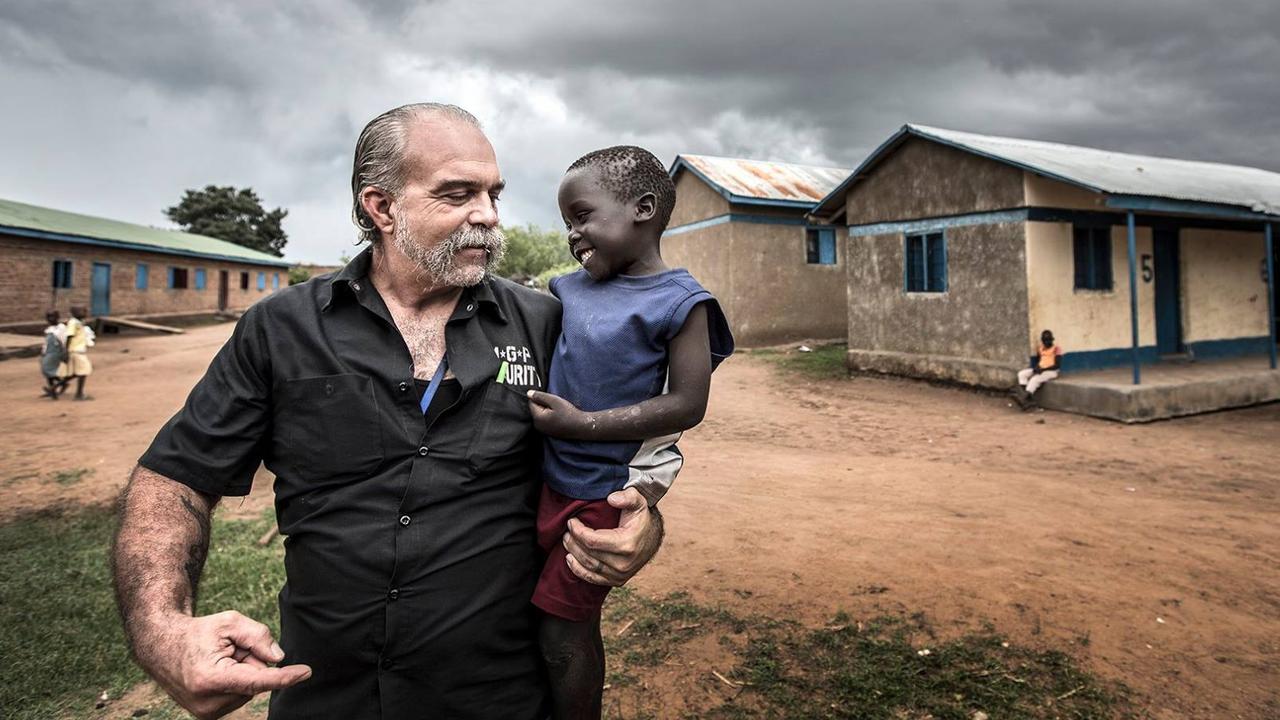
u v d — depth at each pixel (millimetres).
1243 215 10680
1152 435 8664
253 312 1564
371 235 1673
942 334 12320
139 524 1403
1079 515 5562
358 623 1456
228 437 1499
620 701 3189
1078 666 3320
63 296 24328
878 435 9055
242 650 1285
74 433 9750
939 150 12227
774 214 18203
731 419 10281
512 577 1593
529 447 1657
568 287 1799
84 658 3635
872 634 3682
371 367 1512
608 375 1555
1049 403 10367
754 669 3400
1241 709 2980
